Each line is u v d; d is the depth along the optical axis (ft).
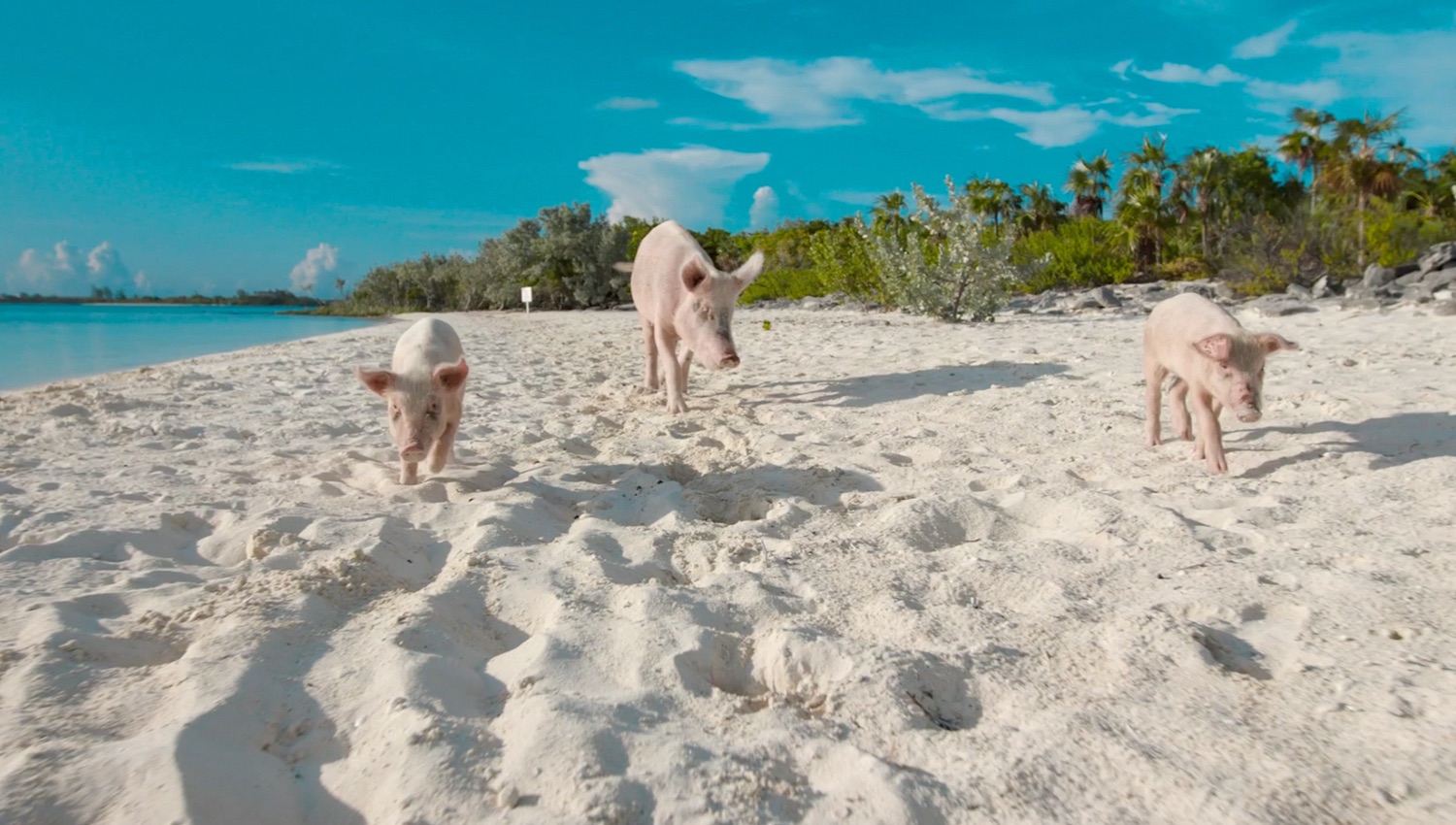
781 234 180.04
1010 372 32.27
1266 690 8.40
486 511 14.92
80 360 53.67
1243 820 6.45
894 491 16.31
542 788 6.93
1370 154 126.00
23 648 9.16
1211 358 16.01
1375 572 10.94
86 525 14.05
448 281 237.25
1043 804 6.78
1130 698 8.35
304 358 48.96
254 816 6.73
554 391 32.86
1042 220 177.47
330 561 11.80
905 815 6.61
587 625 10.03
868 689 8.56
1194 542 12.62
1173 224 125.90
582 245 184.44
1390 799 6.64
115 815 6.47
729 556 12.78
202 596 10.80
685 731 7.99
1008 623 10.13
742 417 25.57
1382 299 54.08
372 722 8.02
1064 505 14.65
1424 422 19.83
